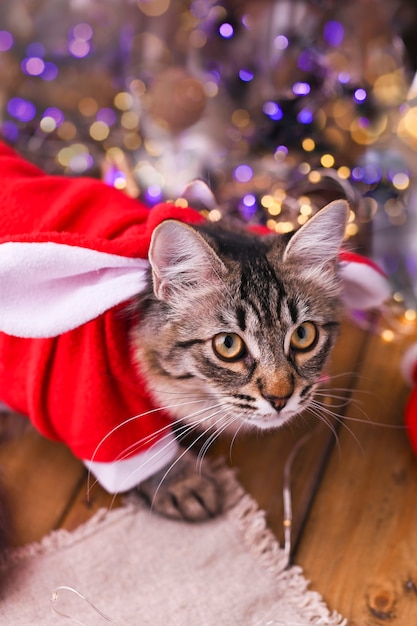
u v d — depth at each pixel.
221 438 0.51
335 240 0.42
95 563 0.46
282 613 0.44
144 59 0.67
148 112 0.62
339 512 0.49
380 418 0.53
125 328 0.43
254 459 0.51
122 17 0.68
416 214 0.58
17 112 0.65
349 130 0.60
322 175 0.56
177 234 0.39
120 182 0.59
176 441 0.47
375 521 0.48
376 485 0.50
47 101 0.68
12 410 0.50
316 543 0.47
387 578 0.46
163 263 0.40
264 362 0.41
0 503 0.48
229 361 0.41
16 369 0.45
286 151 0.59
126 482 0.46
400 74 0.62
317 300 0.43
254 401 0.41
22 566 0.46
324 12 0.61
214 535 0.47
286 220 0.56
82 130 0.67
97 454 0.45
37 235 0.40
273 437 0.52
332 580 0.46
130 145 0.65
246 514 0.48
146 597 0.45
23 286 0.41
